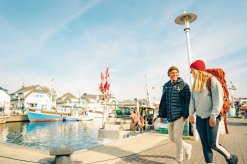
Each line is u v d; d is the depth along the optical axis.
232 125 15.57
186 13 8.45
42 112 45.34
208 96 3.74
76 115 52.53
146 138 8.22
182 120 4.35
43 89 75.62
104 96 14.43
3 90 55.97
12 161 4.52
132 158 5.01
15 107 69.94
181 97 4.42
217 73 3.87
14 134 26.88
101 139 11.48
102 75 14.74
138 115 13.44
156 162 4.65
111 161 4.68
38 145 19.02
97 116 61.94
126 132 11.52
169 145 6.72
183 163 4.59
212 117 3.53
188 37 8.66
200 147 6.53
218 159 4.91
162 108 4.84
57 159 4.02
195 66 3.90
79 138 23.36
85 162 4.57
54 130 31.84
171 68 4.57
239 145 6.83
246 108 21.66
